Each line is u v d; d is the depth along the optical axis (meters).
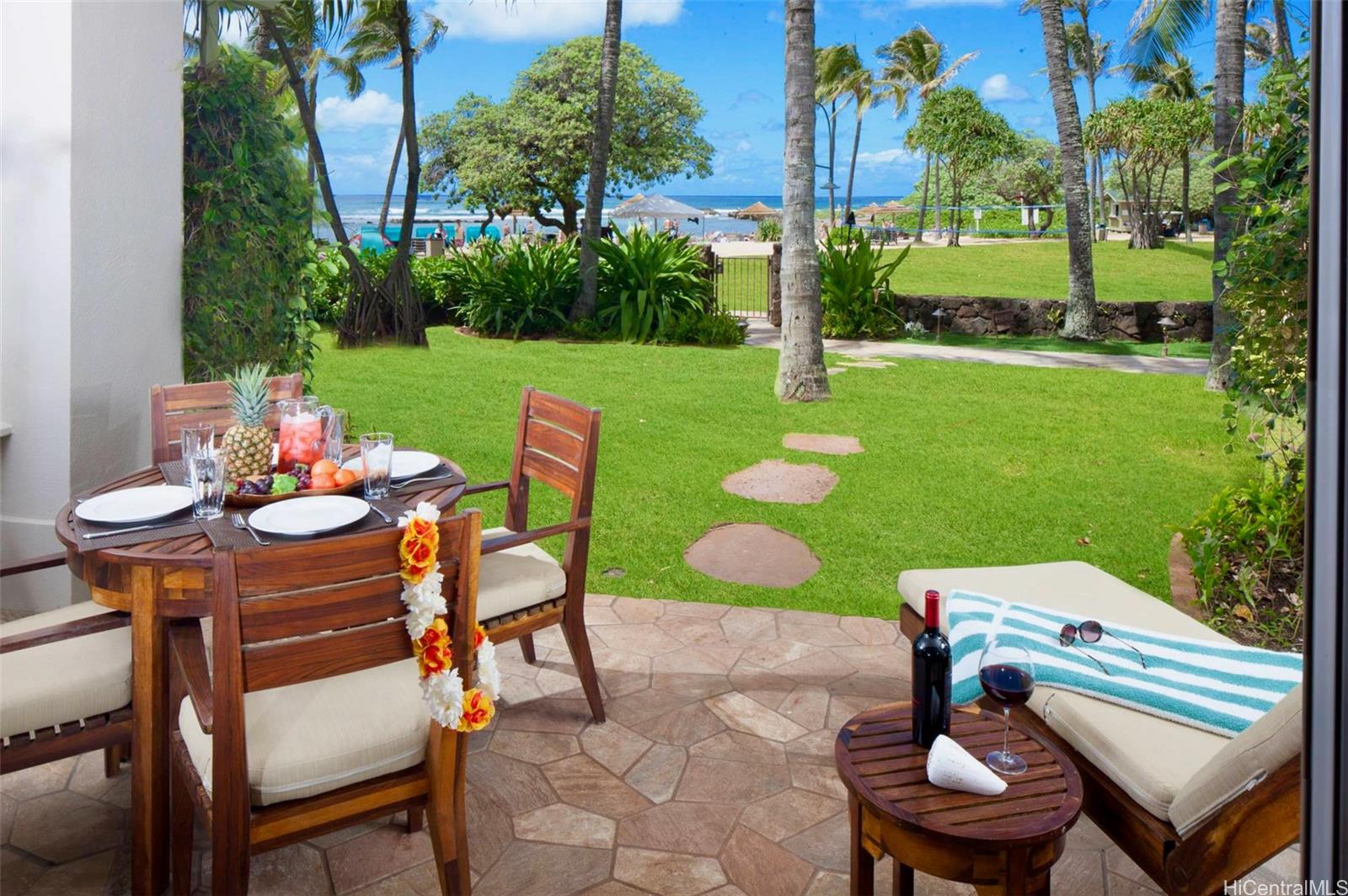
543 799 2.50
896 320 12.91
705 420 7.17
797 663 3.31
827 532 4.74
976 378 9.20
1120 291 18.25
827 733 2.85
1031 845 1.53
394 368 9.09
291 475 2.59
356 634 1.78
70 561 2.20
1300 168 3.61
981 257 23.12
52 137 3.40
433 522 1.80
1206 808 1.68
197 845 2.32
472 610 1.92
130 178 3.76
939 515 5.03
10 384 3.54
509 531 3.18
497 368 9.27
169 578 2.04
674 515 4.96
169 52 3.96
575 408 2.92
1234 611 3.72
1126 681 2.12
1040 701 2.19
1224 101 7.88
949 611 2.58
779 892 2.16
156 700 2.05
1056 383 8.95
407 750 1.94
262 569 1.67
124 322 3.79
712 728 2.87
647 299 11.73
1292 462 3.88
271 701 1.99
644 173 30.22
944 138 27.61
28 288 3.48
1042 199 36.91
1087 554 4.48
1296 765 1.49
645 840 2.34
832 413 7.48
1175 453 6.33
